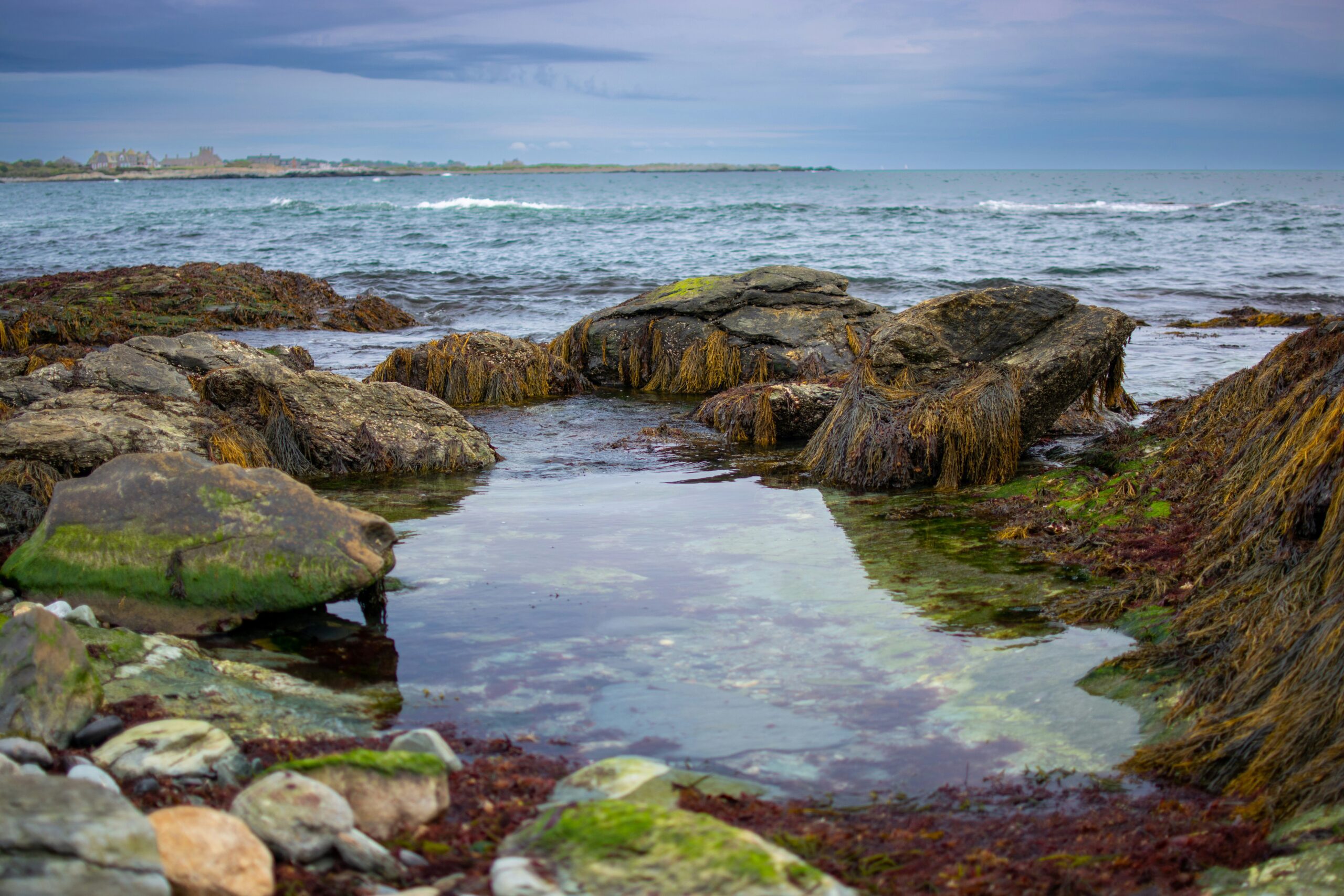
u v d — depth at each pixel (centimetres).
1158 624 498
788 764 384
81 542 549
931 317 943
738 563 631
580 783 353
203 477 568
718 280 1513
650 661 483
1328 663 371
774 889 268
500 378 1334
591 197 11038
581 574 612
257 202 9931
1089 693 443
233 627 527
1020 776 373
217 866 269
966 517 734
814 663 479
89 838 251
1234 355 1548
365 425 943
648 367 1444
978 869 305
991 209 7262
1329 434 498
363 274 2852
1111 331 894
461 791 350
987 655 486
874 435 856
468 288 2588
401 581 602
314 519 552
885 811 347
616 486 861
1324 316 1914
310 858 290
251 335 1866
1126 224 5422
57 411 809
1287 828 317
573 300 2370
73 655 407
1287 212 6769
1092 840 323
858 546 665
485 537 693
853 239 4509
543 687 455
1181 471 696
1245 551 511
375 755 338
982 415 834
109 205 9425
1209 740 376
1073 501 719
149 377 962
